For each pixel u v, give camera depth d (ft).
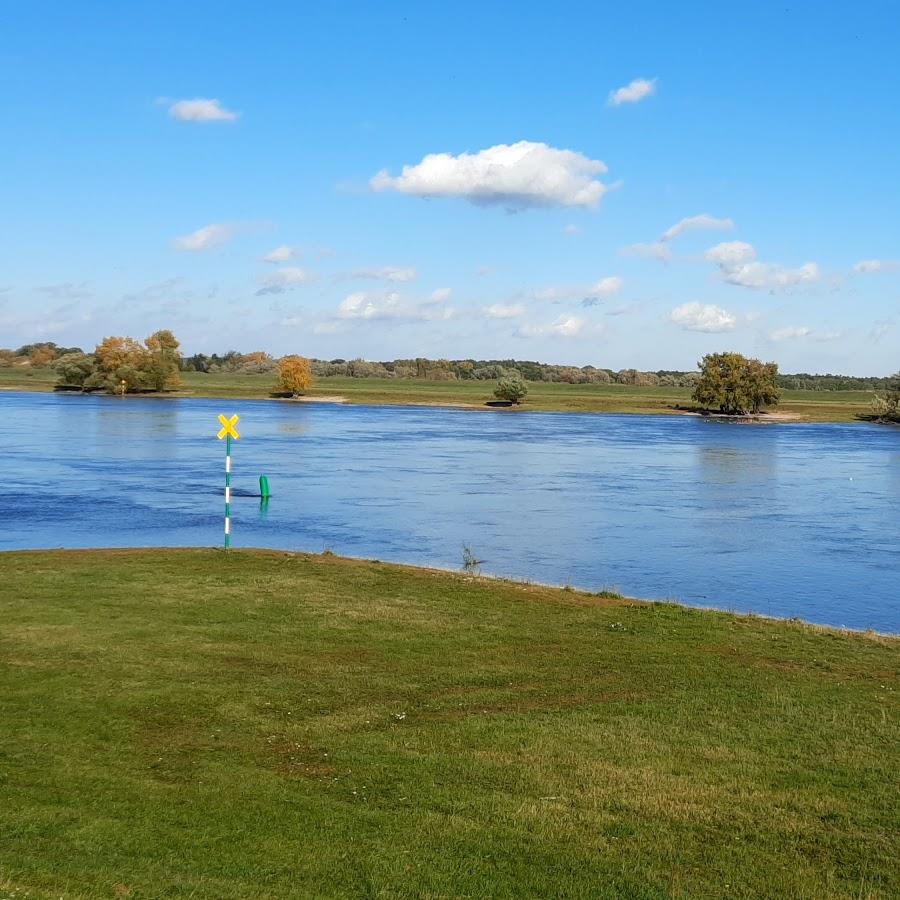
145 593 71.51
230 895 28.30
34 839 31.14
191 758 39.70
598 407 530.68
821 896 30.76
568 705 49.29
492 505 163.43
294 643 58.95
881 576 112.27
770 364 503.20
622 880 31.12
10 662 51.67
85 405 437.58
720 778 40.11
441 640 61.67
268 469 210.18
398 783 38.29
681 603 94.79
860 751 43.65
